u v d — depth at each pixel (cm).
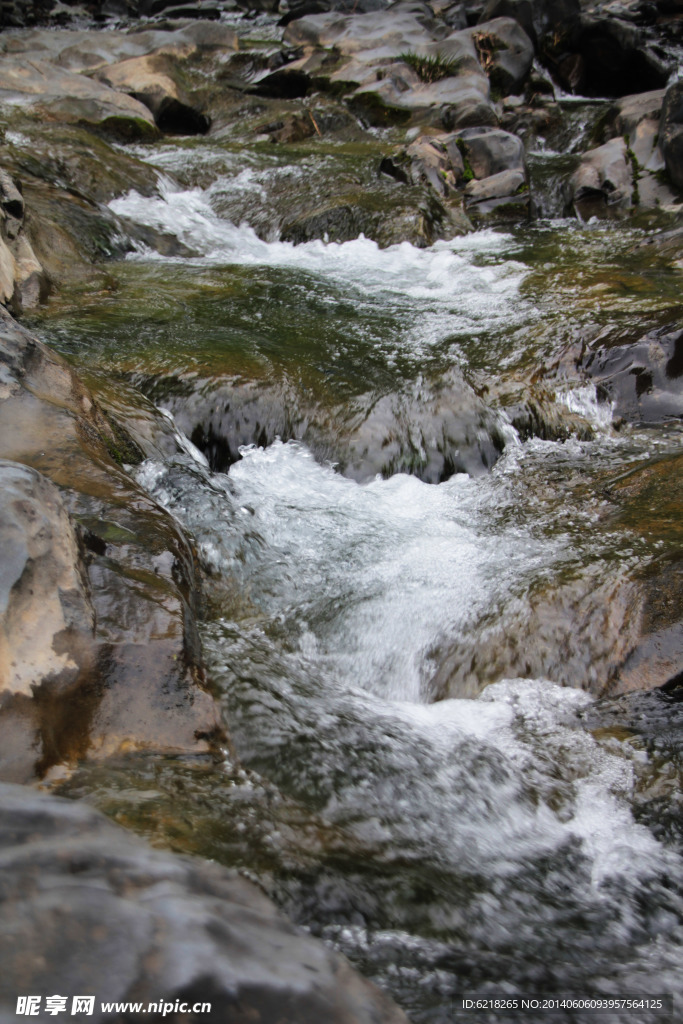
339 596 353
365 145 1059
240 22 1759
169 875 126
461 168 974
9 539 221
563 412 487
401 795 240
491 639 321
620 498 400
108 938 109
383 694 318
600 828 245
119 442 386
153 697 229
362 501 428
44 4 1758
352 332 571
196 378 466
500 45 1269
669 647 303
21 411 339
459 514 417
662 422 487
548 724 289
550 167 1041
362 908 183
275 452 454
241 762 232
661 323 526
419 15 1415
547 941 195
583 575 335
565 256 760
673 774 264
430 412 474
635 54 1302
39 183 716
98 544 267
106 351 489
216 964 110
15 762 193
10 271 520
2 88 1010
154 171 882
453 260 760
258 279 673
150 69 1183
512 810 246
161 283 634
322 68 1271
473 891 206
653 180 938
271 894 176
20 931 107
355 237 812
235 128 1138
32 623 217
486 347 546
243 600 345
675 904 220
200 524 371
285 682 285
